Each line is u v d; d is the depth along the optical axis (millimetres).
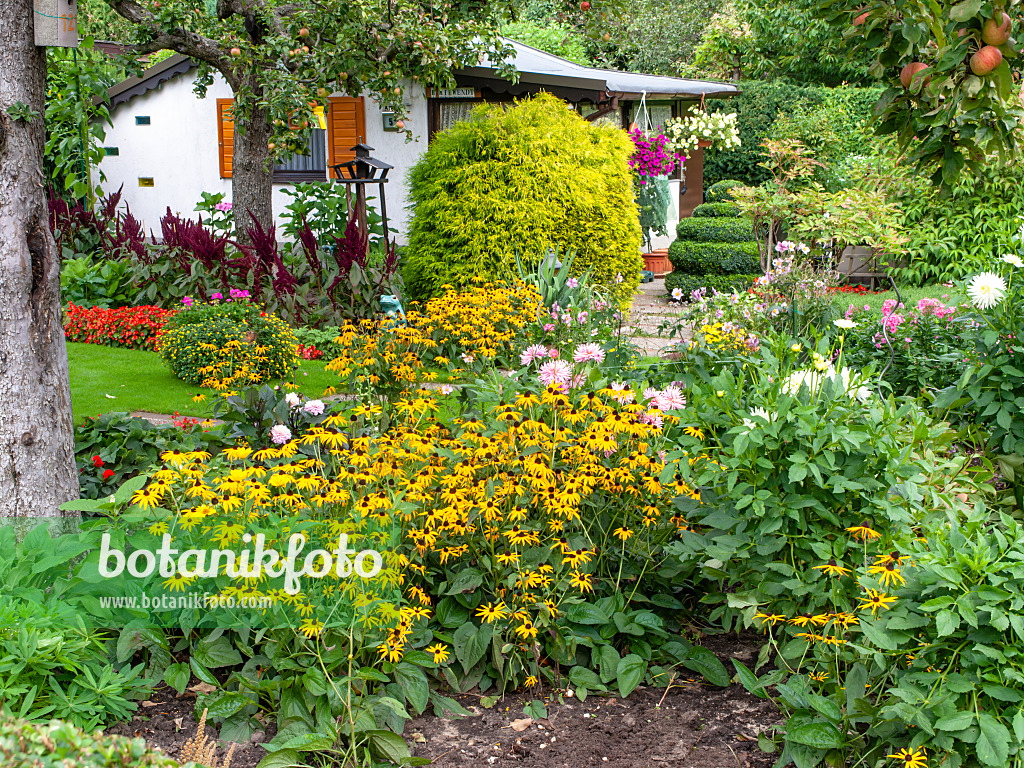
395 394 5195
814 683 2857
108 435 4605
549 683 3123
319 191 11297
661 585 3473
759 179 18859
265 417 4637
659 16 26250
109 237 11156
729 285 11375
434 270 9000
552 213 8766
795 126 16922
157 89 13094
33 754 1372
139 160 13430
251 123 10422
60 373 3506
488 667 3096
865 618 2678
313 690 2672
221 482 3043
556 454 3512
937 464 3572
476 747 2756
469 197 8719
